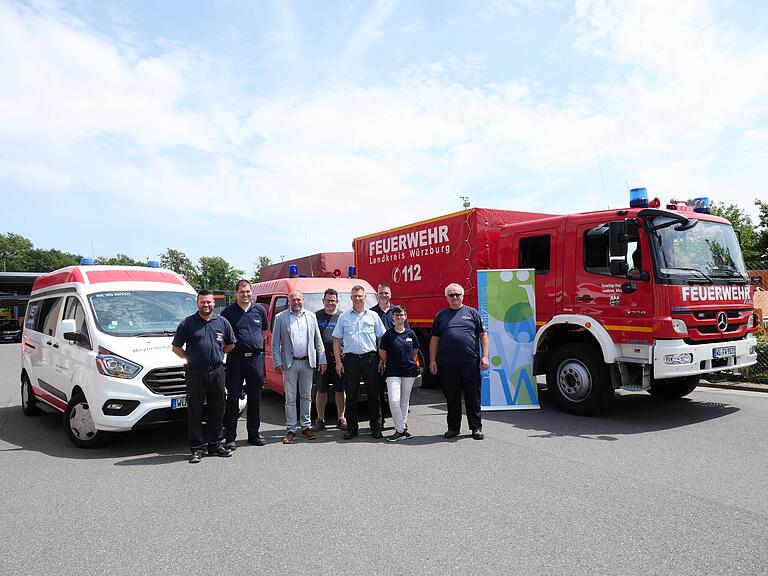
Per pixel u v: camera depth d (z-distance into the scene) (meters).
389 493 4.70
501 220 9.40
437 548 3.60
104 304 7.02
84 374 6.46
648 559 3.38
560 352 7.96
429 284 10.26
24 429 7.69
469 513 4.20
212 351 5.92
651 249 6.94
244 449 6.40
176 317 7.39
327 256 13.27
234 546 3.71
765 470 5.11
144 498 4.73
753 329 7.89
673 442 6.16
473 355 6.60
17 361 19.67
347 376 6.82
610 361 7.25
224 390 6.10
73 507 4.54
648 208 7.27
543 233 8.38
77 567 3.46
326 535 3.85
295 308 6.79
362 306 6.95
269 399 9.85
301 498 4.63
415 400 9.41
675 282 6.91
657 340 6.86
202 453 6.04
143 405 6.12
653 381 7.69
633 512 4.14
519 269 8.41
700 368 6.98
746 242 28.62
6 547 3.79
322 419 7.46
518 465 5.44
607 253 7.48
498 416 7.83
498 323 8.33
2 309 37.84
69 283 7.57
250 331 6.55
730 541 3.61
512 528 3.89
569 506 4.29
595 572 3.23
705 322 7.12
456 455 5.87
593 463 5.45
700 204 8.16
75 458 6.10
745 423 6.95
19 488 5.07
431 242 10.18
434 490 4.75
